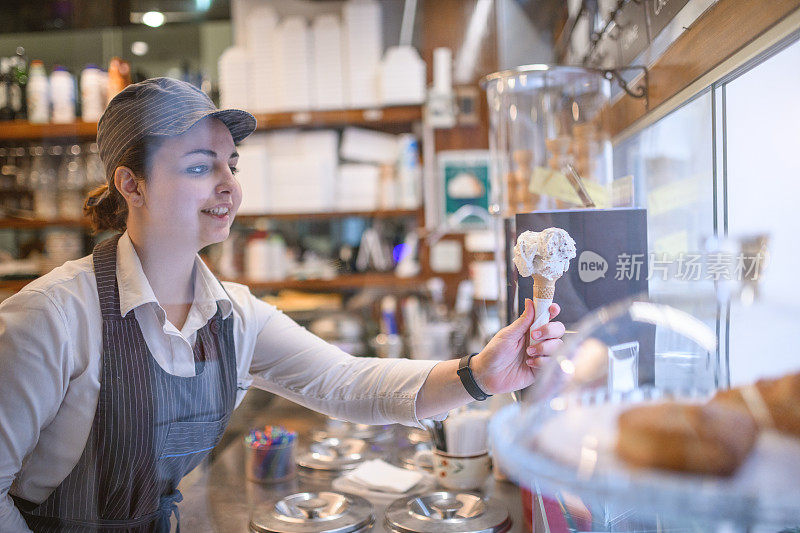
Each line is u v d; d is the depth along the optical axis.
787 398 0.46
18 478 1.02
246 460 1.23
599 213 0.96
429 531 0.97
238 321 1.23
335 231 3.62
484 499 1.09
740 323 0.67
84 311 1.01
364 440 1.46
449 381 1.15
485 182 3.53
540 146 1.33
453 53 3.50
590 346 0.65
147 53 3.12
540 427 0.55
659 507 0.43
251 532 1.01
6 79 3.00
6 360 0.95
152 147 1.02
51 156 2.94
